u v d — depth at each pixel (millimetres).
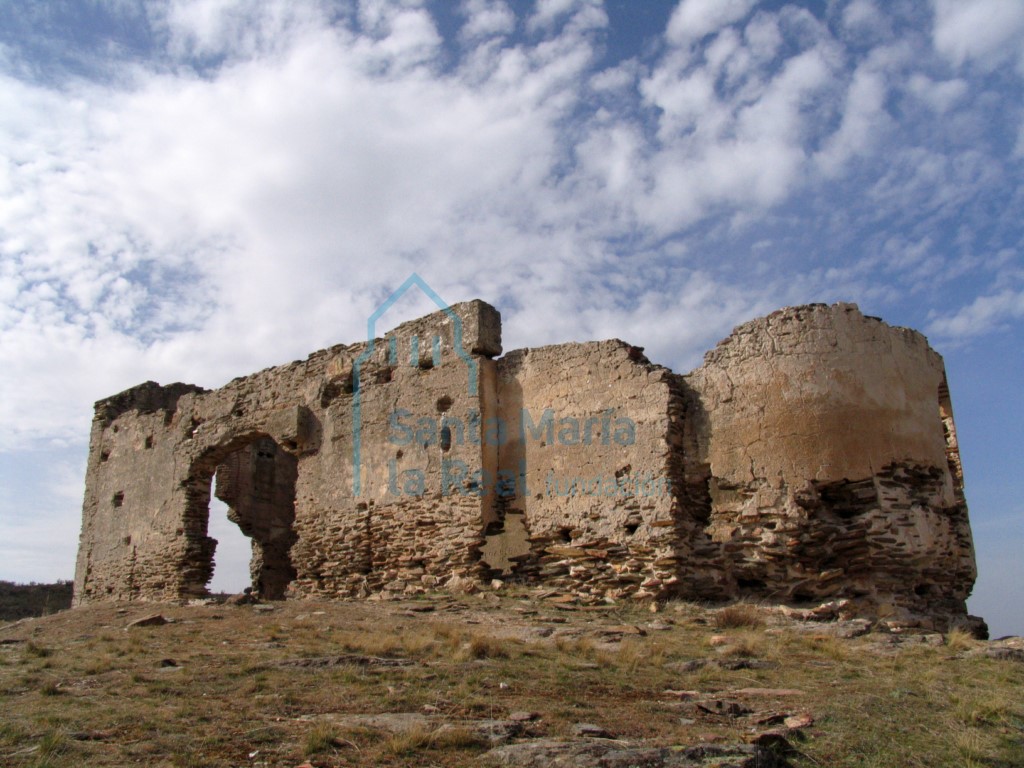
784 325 14555
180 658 10180
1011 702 8070
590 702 7840
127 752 6199
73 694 8227
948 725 7406
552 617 13094
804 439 13969
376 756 6168
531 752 6227
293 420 20391
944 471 14867
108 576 25688
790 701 8031
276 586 25344
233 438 22375
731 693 8320
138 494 25328
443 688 8250
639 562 14695
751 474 14320
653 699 8047
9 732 6688
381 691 8133
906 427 14430
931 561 13859
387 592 17109
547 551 15969
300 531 20047
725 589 14188
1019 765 6641
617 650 10508
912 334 15250
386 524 18172
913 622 12891
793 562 13797
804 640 10922
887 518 13672
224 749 6301
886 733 7164
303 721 7082
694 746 6367
